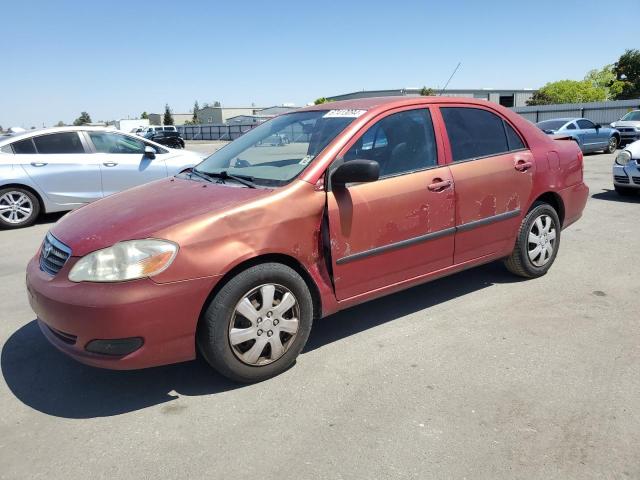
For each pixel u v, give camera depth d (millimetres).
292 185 3213
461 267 4113
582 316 4016
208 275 2855
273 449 2570
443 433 2648
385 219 3506
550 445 2537
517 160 4328
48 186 8219
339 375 3252
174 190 3527
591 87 66750
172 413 2908
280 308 3131
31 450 2623
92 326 2730
